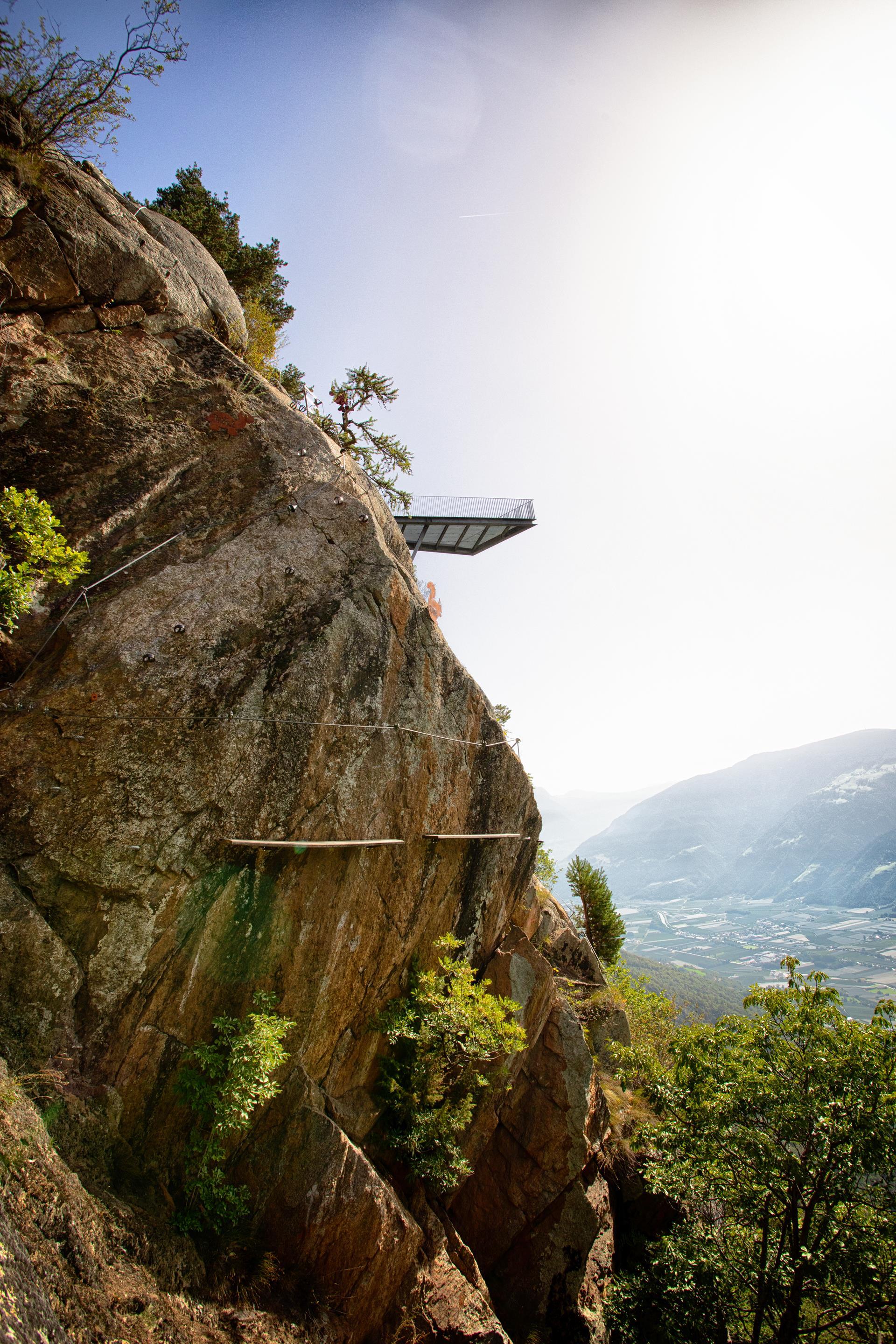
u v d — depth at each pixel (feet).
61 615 24.68
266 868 26.84
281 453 33.40
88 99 27.68
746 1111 42.04
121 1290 17.66
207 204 63.72
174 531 28.55
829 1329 42.60
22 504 20.11
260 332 51.06
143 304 31.63
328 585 31.22
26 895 21.26
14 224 26.58
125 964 22.66
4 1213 14.76
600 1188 47.62
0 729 22.02
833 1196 39.09
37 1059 20.22
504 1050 37.01
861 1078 39.63
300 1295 24.86
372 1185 27.81
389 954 33.73
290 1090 27.68
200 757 25.12
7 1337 11.53
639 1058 51.90
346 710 30.35
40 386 26.89
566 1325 40.50
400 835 33.58
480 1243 41.50
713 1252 41.88
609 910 92.89
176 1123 23.58
